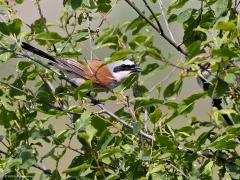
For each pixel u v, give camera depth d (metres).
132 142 9.77
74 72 12.05
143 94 10.55
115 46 10.85
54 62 11.24
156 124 9.34
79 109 9.55
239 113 9.62
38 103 10.30
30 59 10.26
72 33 10.78
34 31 11.09
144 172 9.41
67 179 9.49
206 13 10.71
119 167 9.76
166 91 9.34
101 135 9.02
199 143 9.25
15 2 11.39
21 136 10.47
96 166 9.75
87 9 10.61
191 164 9.59
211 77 9.82
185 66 8.84
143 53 9.12
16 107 10.98
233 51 8.55
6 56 10.20
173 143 9.09
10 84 10.83
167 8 10.76
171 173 9.51
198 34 10.96
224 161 9.87
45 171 10.66
